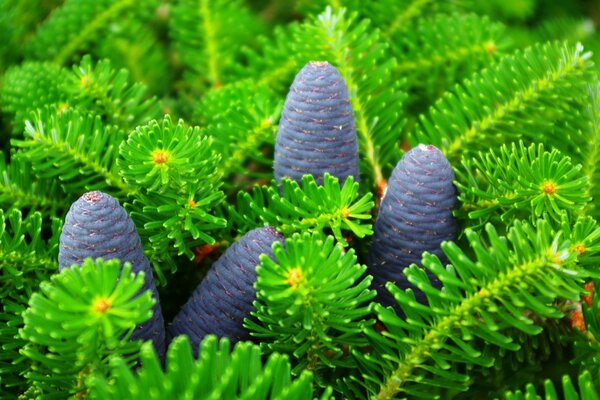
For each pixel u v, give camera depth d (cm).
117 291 28
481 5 48
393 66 40
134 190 35
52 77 40
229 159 38
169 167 33
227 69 46
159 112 40
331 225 33
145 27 47
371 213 38
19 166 37
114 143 36
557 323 35
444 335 31
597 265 33
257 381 27
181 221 34
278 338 32
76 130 36
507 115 38
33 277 35
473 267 30
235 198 41
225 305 32
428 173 32
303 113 34
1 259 33
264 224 34
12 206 36
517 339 34
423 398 34
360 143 39
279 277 29
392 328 32
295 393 28
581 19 50
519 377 34
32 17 46
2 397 33
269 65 44
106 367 29
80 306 27
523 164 33
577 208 33
